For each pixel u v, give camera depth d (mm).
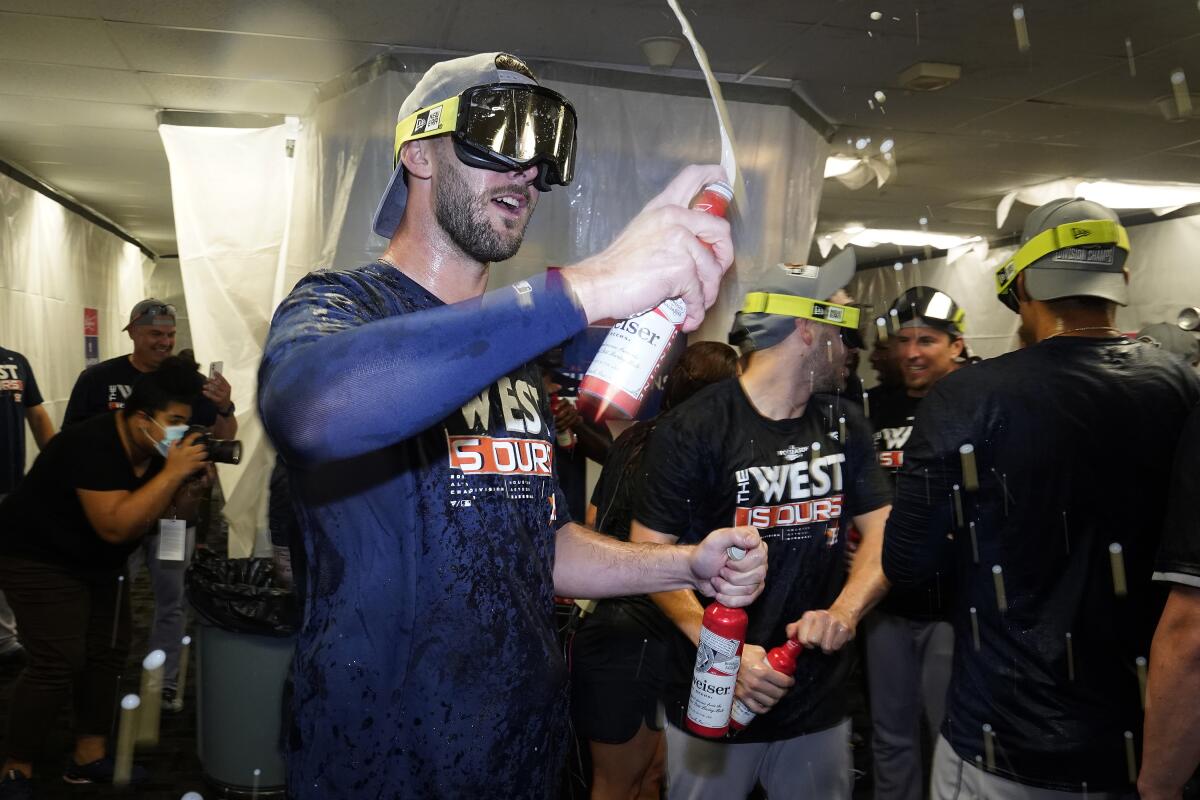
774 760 1794
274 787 2619
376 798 914
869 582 1817
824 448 1822
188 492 2916
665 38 3818
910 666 2391
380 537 906
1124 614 1403
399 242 1019
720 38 3836
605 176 4121
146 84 4598
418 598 925
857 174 6043
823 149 4828
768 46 3924
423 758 921
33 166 6562
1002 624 1456
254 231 4941
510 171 928
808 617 1662
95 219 8562
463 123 904
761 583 1207
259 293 4887
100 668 2730
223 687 2596
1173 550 1197
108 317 9172
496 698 951
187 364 2557
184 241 4930
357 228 4031
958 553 1528
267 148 4949
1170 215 7109
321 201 4383
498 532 968
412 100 988
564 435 2840
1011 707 1446
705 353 2170
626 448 2047
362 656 903
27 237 6672
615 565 1187
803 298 1761
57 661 2480
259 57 4160
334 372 645
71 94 4797
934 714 2371
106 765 2758
